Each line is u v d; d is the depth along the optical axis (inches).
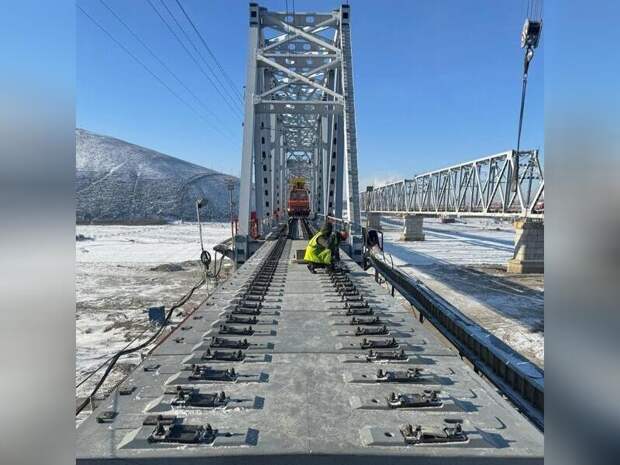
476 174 1273.4
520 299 741.3
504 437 87.4
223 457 80.4
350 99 535.2
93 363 387.9
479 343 200.5
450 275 979.3
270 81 801.6
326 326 167.9
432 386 111.7
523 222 1003.9
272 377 117.4
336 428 90.7
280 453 81.7
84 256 1258.0
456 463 78.5
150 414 96.6
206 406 99.6
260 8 589.0
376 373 119.8
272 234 713.0
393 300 216.2
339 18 599.2
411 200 1911.9
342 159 680.4
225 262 1085.8
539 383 145.1
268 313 188.1
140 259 1198.3
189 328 163.5
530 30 229.0
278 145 1171.9
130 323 533.6
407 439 84.8
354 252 472.1
